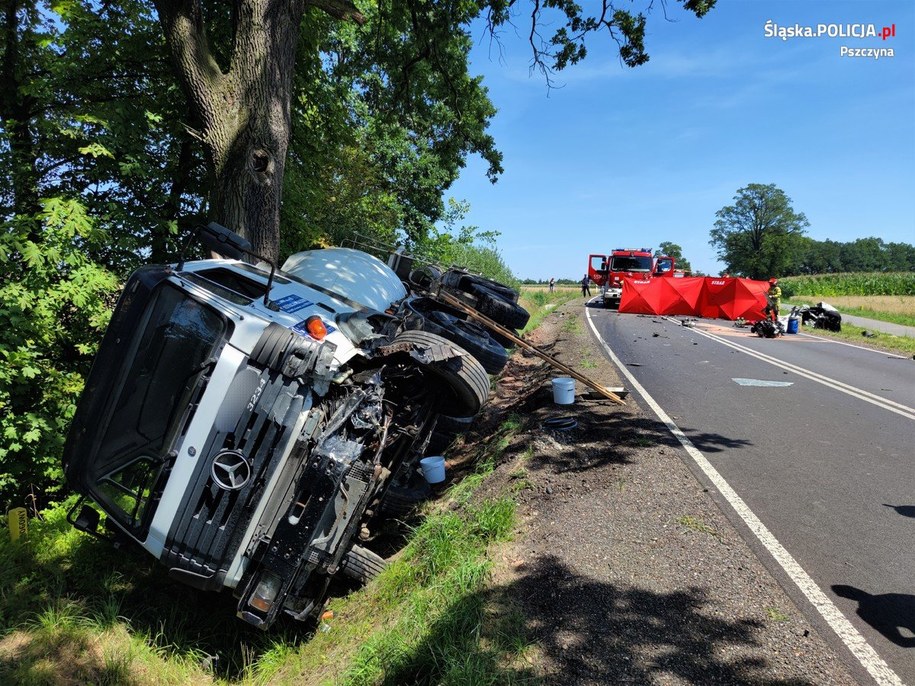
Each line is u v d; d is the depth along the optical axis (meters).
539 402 7.25
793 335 17.05
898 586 3.26
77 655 3.73
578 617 3.00
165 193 8.26
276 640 4.08
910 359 12.34
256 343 3.52
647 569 3.40
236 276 4.71
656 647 2.74
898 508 4.28
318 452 3.60
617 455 5.24
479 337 6.27
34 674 3.43
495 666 2.69
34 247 5.91
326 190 13.17
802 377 9.42
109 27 7.79
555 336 15.07
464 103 13.48
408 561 4.21
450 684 2.62
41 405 6.29
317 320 3.89
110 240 7.10
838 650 2.71
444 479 5.52
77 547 5.11
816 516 4.13
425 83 13.07
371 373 4.46
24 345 5.98
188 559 3.43
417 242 18.77
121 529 3.77
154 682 3.62
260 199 6.73
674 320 20.44
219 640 4.26
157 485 3.46
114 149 7.17
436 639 3.01
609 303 26.55
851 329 19.83
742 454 5.42
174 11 6.48
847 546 3.70
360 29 12.73
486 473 5.27
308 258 6.16
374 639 3.36
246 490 3.43
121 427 3.69
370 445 4.31
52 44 7.35
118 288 6.89
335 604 4.31
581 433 5.91
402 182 18.66
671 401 7.49
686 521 3.98
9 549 4.95
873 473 4.98
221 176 6.74
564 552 3.64
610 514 4.10
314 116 10.10
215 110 6.62
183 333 3.69
